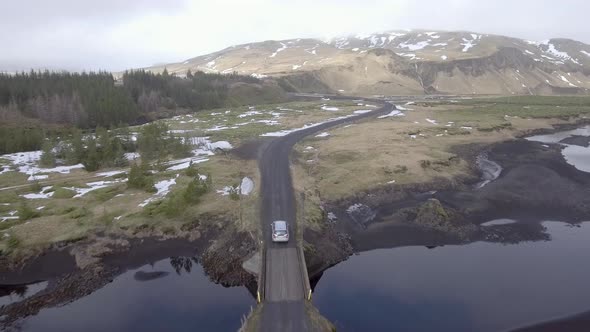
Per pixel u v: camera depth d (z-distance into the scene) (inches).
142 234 1754.4
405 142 3213.6
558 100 6151.6
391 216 1971.0
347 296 1371.8
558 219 1951.3
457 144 3275.1
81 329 1237.7
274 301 1200.8
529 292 1364.4
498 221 1936.5
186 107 5723.4
